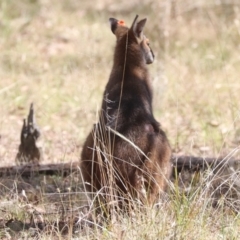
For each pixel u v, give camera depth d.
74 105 28.22
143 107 16.02
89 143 16.22
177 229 14.48
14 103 28.69
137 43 17.00
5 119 26.59
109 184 15.13
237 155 20.75
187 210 14.88
